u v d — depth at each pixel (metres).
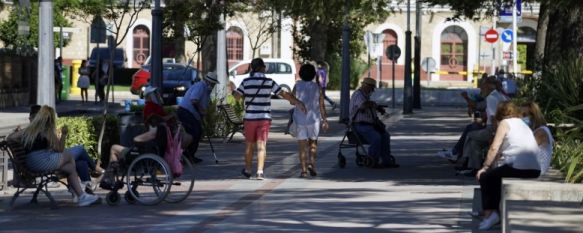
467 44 100.88
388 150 29.42
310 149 27.20
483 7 34.31
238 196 22.84
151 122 22.03
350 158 32.50
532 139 18.03
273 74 77.75
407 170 28.62
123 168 21.91
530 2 33.22
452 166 29.67
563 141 21.25
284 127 48.12
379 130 29.53
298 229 17.94
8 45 83.44
